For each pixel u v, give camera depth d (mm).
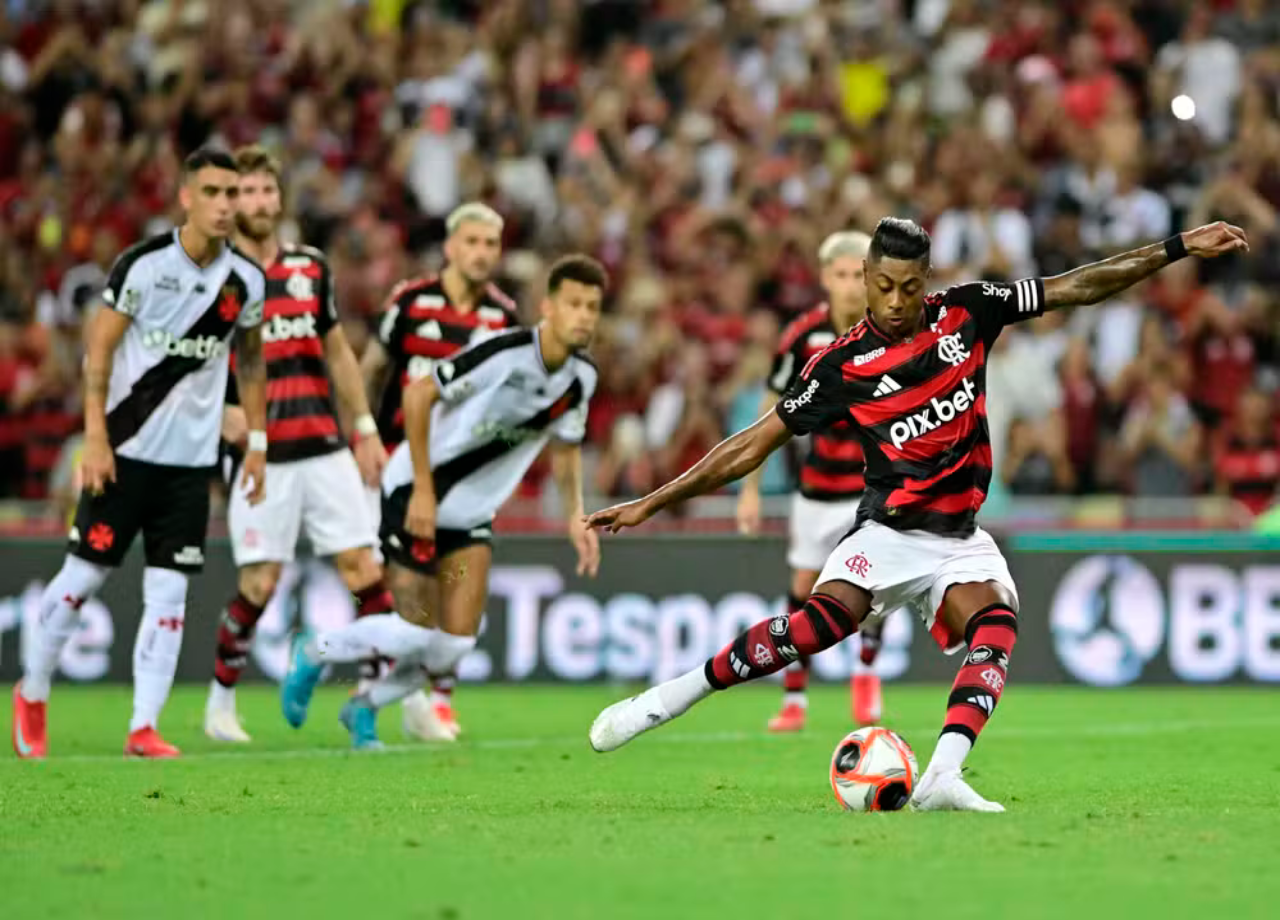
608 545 50531
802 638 22656
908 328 22547
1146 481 55438
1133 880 16859
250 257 31094
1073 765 30500
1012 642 22297
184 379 30422
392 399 37250
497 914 15258
